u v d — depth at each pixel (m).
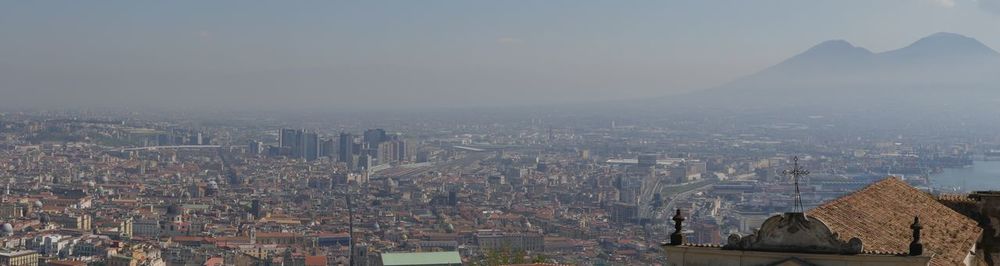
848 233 62.88
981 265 79.75
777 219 55.91
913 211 71.00
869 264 54.22
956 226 71.44
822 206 68.00
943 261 63.34
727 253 56.19
